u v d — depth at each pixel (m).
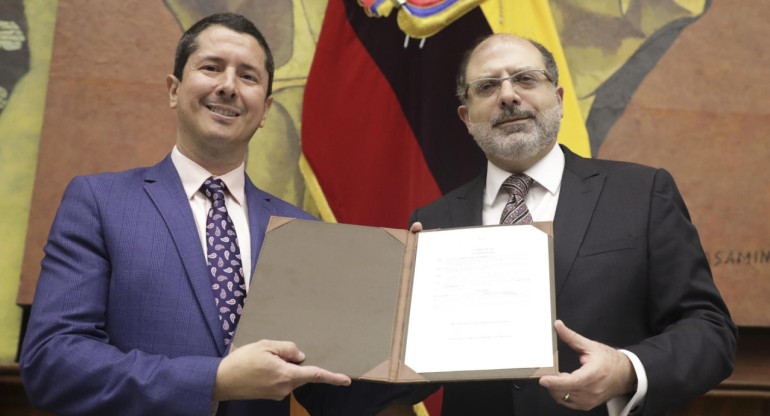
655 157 3.17
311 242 1.74
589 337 1.72
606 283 1.77
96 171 3.01
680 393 1.54
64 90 3.08
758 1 3.33
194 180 1.94
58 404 1.51
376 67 3.11
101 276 1.67
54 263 1.69
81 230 1.72
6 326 2.83
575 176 2.01
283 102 3.20
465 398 1.87
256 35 2.07
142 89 3.13
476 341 1.49
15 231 2.93
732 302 3.02
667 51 3.28
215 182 1.94
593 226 1.86
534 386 1.73
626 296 1.77
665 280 1.77
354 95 3.06
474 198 2.12
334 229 1.78
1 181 2.97
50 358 1.51
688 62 3.27
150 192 1.82
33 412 2.78
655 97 3.23
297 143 3.17
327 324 1.57
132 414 1.45
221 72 1.96
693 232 1.86
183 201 1.83
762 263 3.06
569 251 1.82
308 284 1.65
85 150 3.03
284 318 1.58
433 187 3.00
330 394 1.83
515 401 1.72
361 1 3.11
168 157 1.99
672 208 1.87
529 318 1.50
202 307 1.65
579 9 3.32
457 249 1.69
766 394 2.88
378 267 1.69
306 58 3.26
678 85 3.25
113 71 3.13
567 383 1.38
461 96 2.29
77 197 1.78
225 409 1.65
